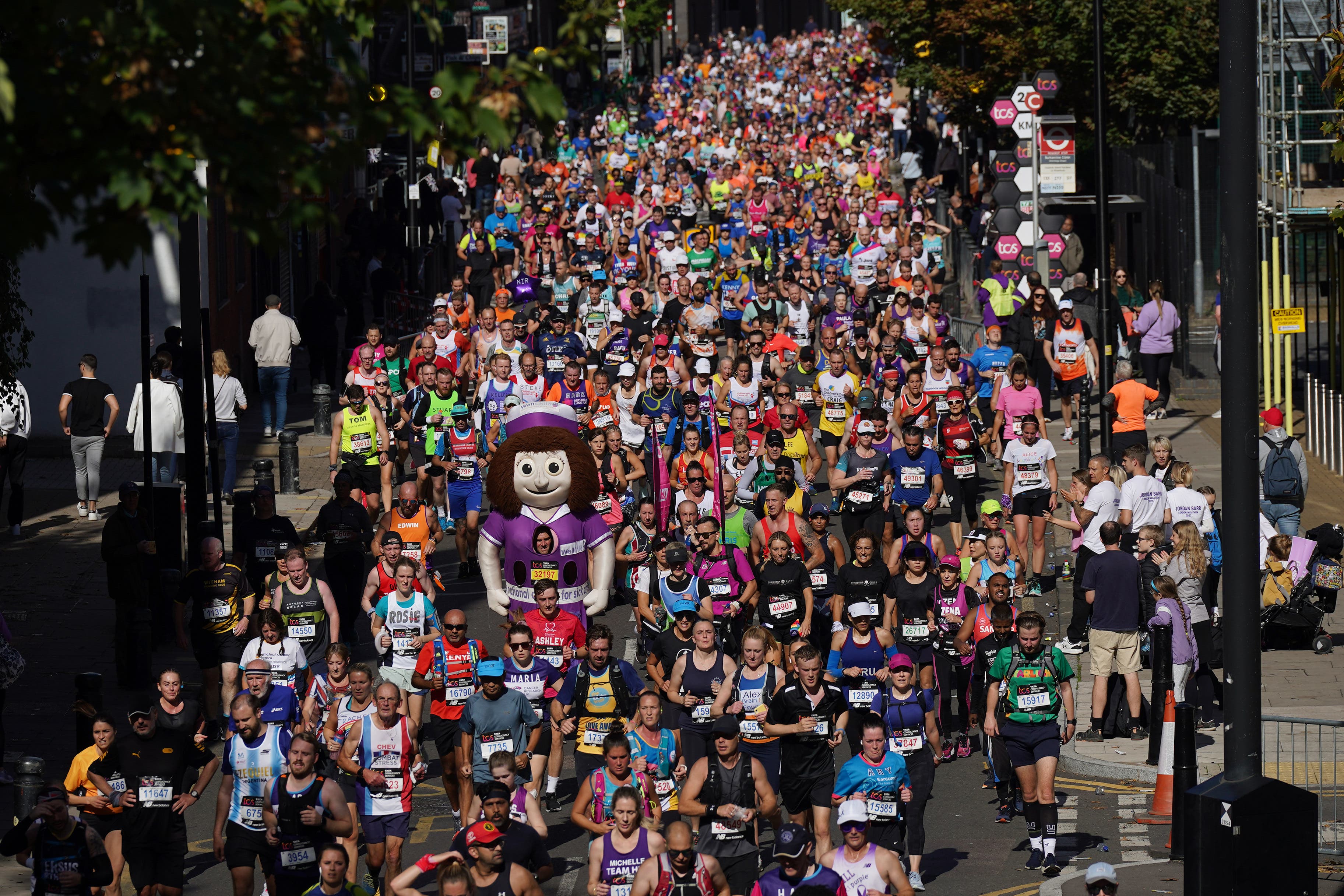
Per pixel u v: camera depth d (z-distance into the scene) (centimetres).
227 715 5928
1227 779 4106
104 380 10750
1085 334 9775
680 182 17262
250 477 10081
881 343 9638
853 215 14625
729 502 6944
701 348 10288
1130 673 6006
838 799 4600
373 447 8262
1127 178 13812
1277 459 7781
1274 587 6969
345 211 17700
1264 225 10281
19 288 10681
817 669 4909
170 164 2619
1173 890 4656
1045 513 7588
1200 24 13512
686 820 4784
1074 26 13600
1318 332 11025
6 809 5559
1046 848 4866
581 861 5059
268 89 2770
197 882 5075
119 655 6762
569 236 15825
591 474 6988
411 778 4784
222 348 11456
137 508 6900
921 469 7556
